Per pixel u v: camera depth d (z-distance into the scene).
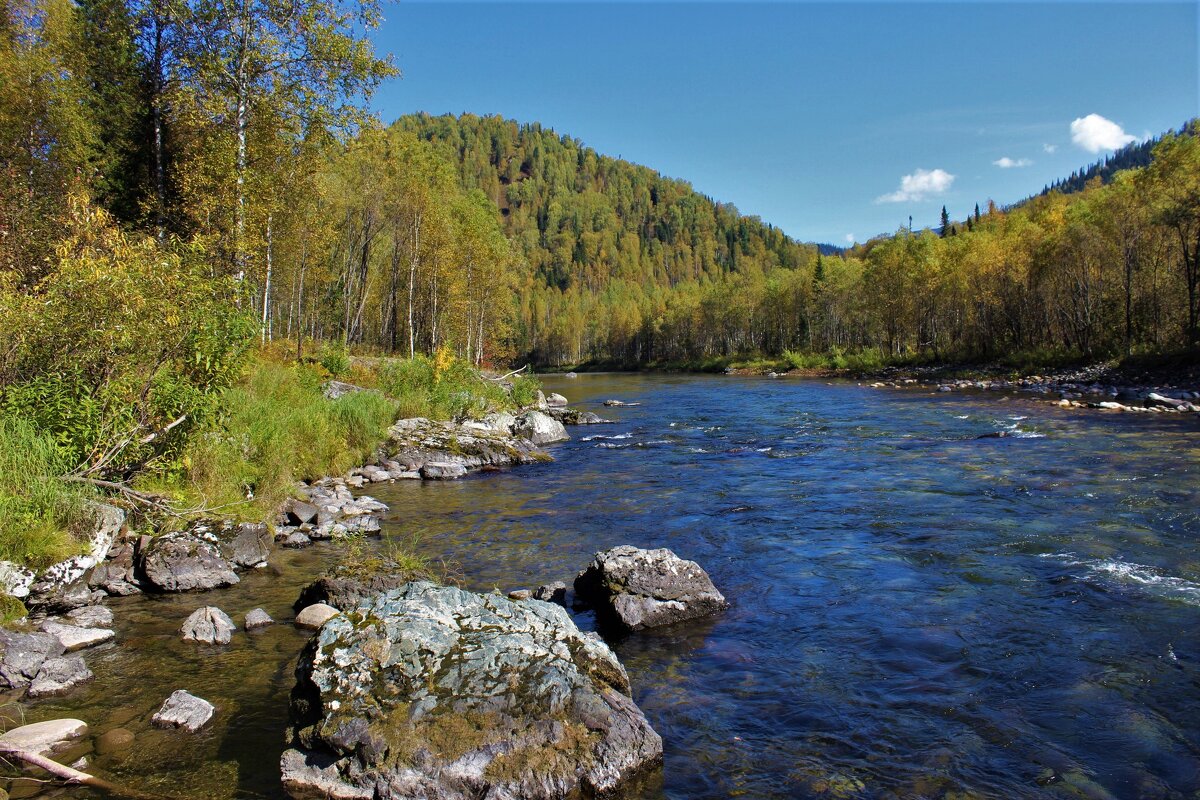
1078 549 9.59
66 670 6.12
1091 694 5.77
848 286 83.81
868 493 13.88
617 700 5.26
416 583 6.52
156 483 10.62
